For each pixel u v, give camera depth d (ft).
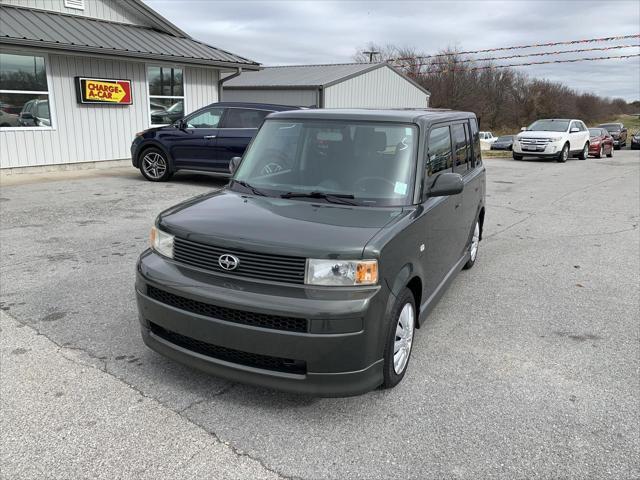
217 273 10.23
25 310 15.07
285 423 10.09
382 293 9.99
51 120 41.81
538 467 9.02
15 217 26.58
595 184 47.37
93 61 43.83
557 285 18.95
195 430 9.77
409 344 11.85
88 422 9.90
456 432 9.95
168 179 40.04
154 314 10.83
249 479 8.54
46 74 40.91
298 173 13.24
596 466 9.07
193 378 11.59
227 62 51.26
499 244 25.00
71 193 33.65
